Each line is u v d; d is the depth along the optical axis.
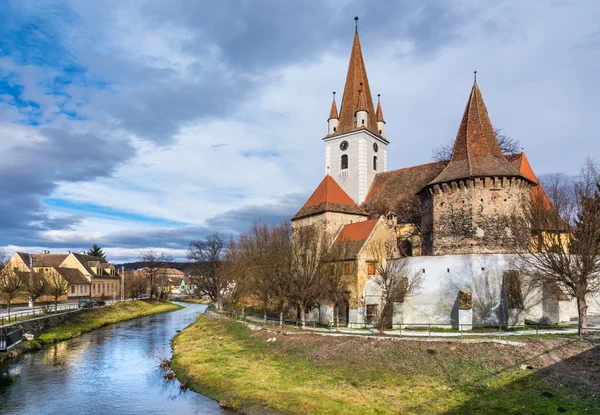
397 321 43.06
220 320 60.62
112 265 127.69
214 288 87.88
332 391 29.50
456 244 45.78
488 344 32.53
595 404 24.59
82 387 34.34
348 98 74.69
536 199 42.50
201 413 28.25
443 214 47.12
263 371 35.06
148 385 34.94
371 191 70.31
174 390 33.47
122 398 31.62
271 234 60.00
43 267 96.31
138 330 64.88
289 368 35.31
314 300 47.16
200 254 90.94
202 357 41.16
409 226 60.66
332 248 49.12
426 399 27.20
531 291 41.12
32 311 64.31
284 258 48.06
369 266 47.12
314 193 60.12
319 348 37.72
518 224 41.62
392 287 44.56
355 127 72.19
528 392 26.75
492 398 26.59
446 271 42.75
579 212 35.59
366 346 35.72
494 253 41.41
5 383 35.28
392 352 33.97
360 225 51.38
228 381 33.19
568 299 39.75
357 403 27.16
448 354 32.25
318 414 26.00
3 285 59.16
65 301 93.62
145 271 129.00
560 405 24.91
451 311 42.00
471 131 48.81
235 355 40.72
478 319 41.03
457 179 45.66
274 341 42.25
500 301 40.69
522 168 50.97
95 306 80.38
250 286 55.66
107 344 52.72
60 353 46.91
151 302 109.06
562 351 30.45
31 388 33.94
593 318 42.47
